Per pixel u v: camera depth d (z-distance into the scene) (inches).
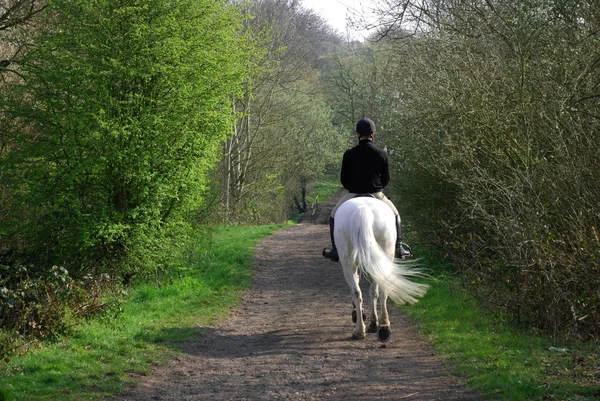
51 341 317.7
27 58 526.3
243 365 296.0
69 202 513.3
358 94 1841.8
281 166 1560.0
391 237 304.2
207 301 481.7
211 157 599.2
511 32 501.7
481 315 366.0
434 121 513.7
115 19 510.9
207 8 557.0
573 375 237.3
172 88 541.3
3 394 227.5
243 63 623.5
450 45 526.3
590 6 420.2
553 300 309.9
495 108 438.0
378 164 327.0
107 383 256.5
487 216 348.5
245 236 1012.5
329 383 255.6
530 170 378.0
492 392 224.4
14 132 548.4
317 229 1177.4
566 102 375.9
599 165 334.3
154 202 550.6
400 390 240.8
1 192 582.9
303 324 392.5
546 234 314.7
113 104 513.0
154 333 357.4
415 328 358.6
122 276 557.9
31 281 355.6
